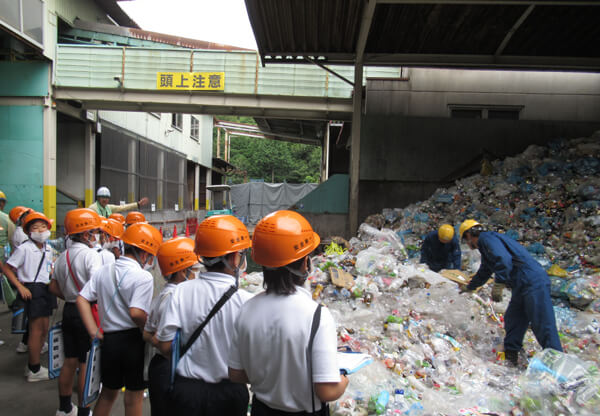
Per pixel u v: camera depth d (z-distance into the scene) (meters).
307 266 1.58
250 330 1.48
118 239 3.79
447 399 2.82
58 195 12.97
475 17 7.07
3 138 11.52
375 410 2.64
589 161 7.87
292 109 12.15
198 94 12.03
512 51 8.35
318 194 9.51
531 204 7.39
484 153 9.53
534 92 10.27
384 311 4.16
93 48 11.82
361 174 9.68
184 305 1.81
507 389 2.98
